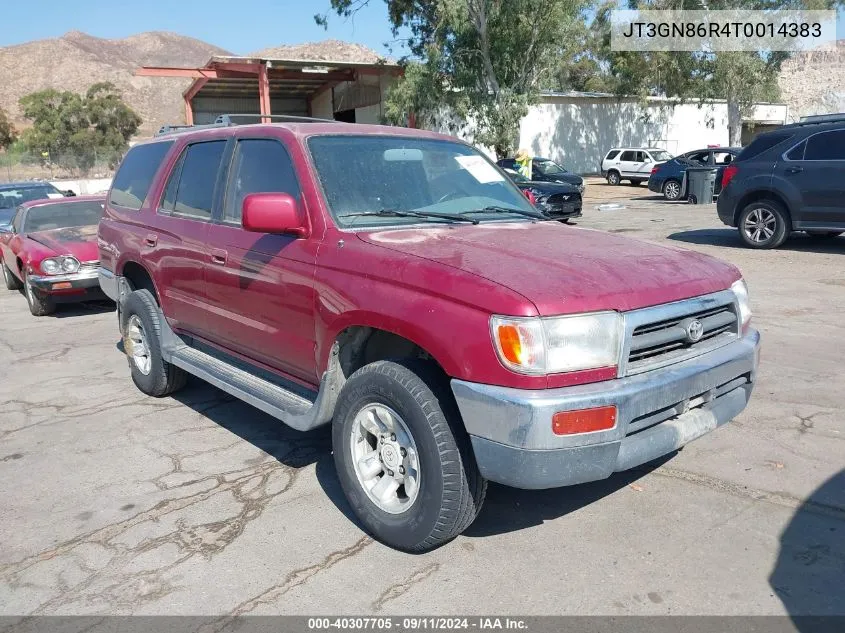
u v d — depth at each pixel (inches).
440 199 170.7
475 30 1134.4
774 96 1574.8
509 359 113.6
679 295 128.2
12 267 427.5
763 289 340.5
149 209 216.2
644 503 149.8
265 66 1254.9
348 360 147.2
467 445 123.7
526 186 655.8
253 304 166.2
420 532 127.6
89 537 143.6
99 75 7377.0
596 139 1631.4
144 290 223.6
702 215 698.2
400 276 129.4
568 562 129.7
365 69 1325.0
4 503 159.0
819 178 416.8
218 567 131.5
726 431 182.9
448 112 1299.2
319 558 133.5
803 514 142.9
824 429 181.9
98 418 211.6
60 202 427.5
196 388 237.8
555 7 1101.7
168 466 175.9
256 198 145.5
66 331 337.1
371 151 169.6
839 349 246.5
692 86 1462.8
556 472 113.8
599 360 117.0
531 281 119.6
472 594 121.2
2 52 7731.3
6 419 214.2
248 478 168.1
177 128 237.3
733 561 128.2
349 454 140.0
